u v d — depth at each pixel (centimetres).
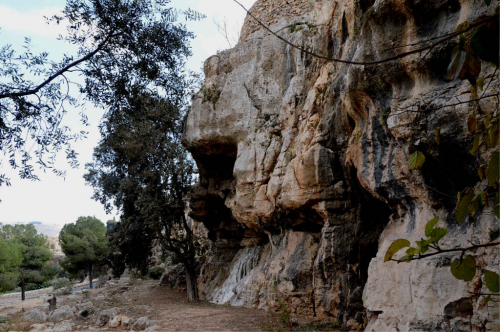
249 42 1798
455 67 262
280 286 1400
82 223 4419
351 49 1197
